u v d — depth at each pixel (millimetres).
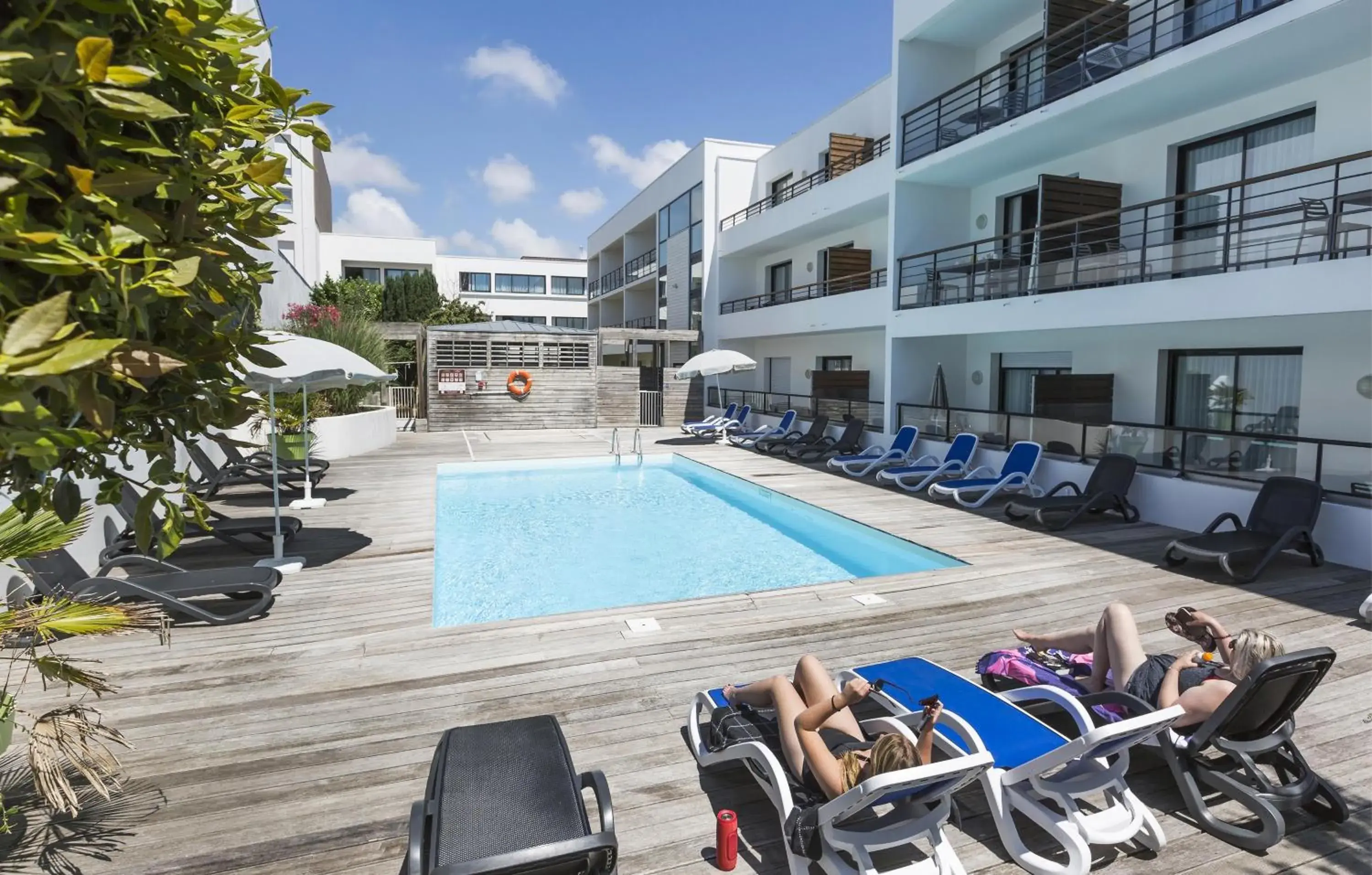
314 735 4312
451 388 22797
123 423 1861
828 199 18047
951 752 3451
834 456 16953
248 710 4617
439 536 11227
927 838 3023
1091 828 3207
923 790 2998
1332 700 4711
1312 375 9477
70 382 1335
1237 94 10062
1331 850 3320
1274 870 3195
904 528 9914
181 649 5602
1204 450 9406
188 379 1920
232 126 1871
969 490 11594
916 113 14875
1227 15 9203
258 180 1949
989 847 3402
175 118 1688
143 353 1459
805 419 19234
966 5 13328
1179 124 11055
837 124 20062
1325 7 7602
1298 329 9625
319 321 16875
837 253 18391
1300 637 5832
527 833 2582
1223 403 10773
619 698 4832
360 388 18078
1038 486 11531
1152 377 11703
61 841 3295
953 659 5500
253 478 11281
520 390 23250
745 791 3801
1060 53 11680
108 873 3102
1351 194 7586
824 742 3375
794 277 22688
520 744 3143
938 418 14188
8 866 3127
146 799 3645
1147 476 10086
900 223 15180
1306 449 8211
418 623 6215
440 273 53812
